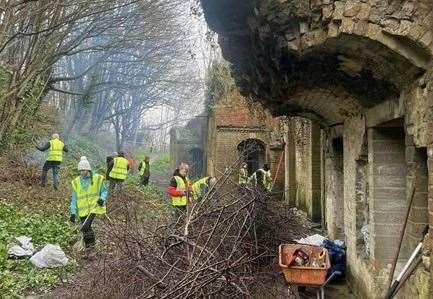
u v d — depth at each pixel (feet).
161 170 118.01
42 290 22.41
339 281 27.99
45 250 25.98
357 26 14.67
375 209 21.11
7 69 47.29
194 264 17.72
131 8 54.65
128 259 19.03
